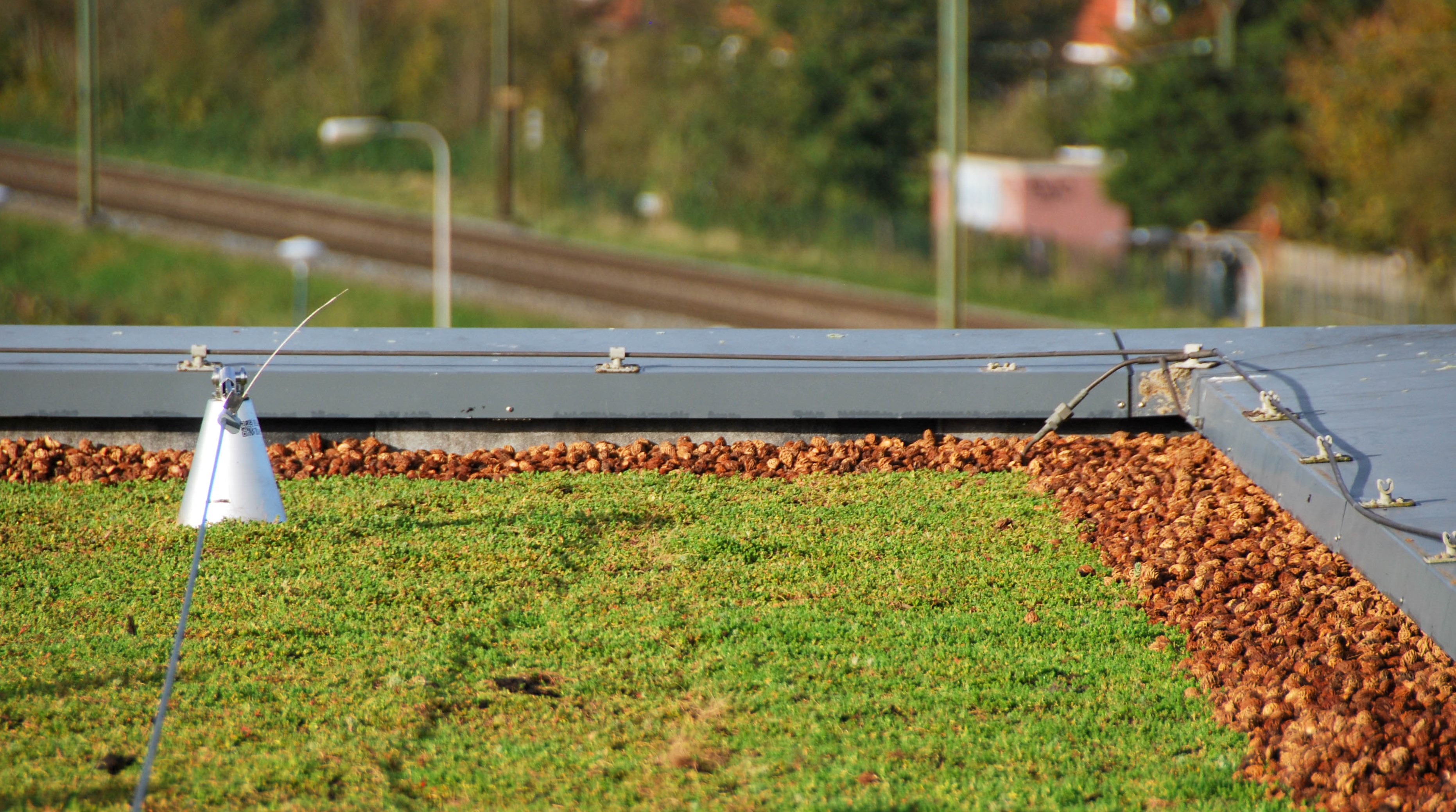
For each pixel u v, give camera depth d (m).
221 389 25.45
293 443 30.12
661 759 17.42
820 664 20.09
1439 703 18.27
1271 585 22.11
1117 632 21.22
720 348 31.66
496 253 178.00
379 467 29.12
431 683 19.36
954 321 92.25
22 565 23.47
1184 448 28.55
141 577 22.95
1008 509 26.47
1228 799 16.73
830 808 16.19
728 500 27.14
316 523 25.48
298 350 30.47
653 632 21.09
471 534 25.08
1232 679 19.58
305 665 19.88
